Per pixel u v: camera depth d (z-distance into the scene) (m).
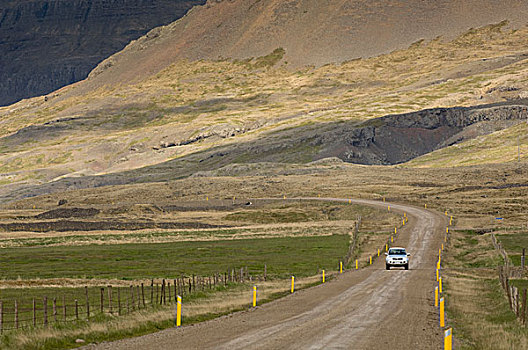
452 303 47.09
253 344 27.95
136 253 120.12
